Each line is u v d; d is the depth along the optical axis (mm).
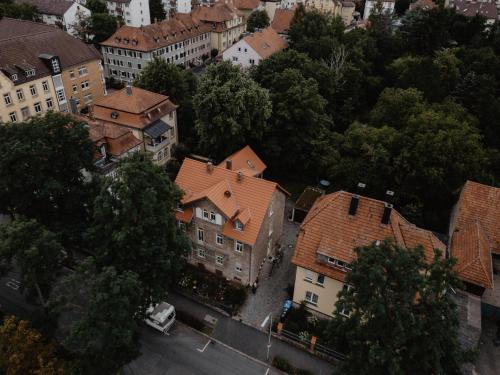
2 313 38438
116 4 130375
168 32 101438
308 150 58969
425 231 35625
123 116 57156
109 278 27453
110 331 27234
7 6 103375
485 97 61812
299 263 36469
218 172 41844
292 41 94375
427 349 24000
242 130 54344
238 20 127062
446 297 24953
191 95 71812
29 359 28562
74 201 39000
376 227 35344
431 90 67312
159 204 33125
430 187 49719
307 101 55844
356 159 55000
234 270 41812
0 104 62031
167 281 36656
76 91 77312
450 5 125375
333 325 27484
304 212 51406
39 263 30094
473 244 39719
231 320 39000
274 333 37562
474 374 34188
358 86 77188
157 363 34875
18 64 65062
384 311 23125
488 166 54781
